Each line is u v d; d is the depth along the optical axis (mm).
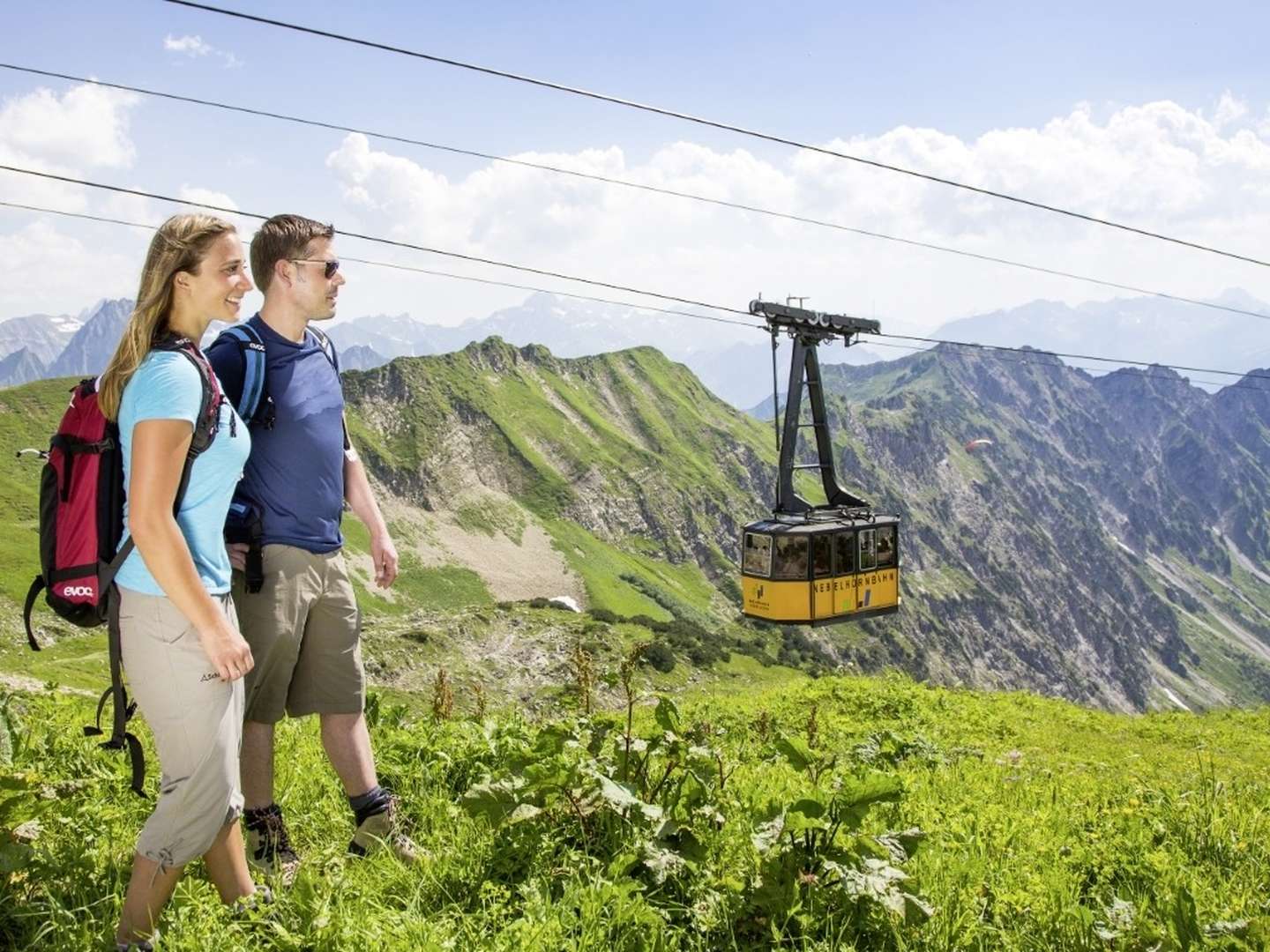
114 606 2537
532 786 3125
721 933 2732
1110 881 3559
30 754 3875
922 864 3340
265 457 3109
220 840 2656
